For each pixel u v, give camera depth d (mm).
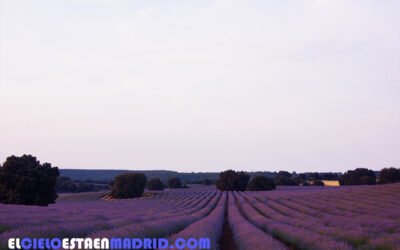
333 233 21562
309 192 77438
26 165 55594
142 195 96875
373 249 17109
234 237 24016
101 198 95750
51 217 24609
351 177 134125
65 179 140750
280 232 24641
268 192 93750
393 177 115062
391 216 35000
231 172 122812
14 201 53344
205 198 81000
